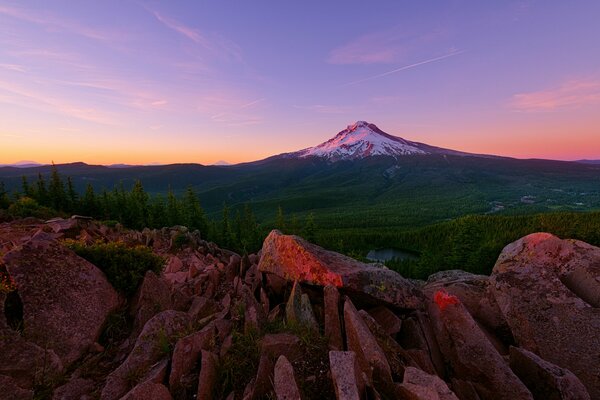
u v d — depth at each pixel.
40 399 5.28
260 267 11.12
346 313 7.06
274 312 8.58
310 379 5.59
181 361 5.77
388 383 5.42
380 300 9.07
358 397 4.44
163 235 26.86
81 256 8.39
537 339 8.23
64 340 6.39
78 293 7.21
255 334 6.69
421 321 8.55
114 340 7.30
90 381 5.93
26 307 6.37
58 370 5.87
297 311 7.66
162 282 8.80
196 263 19.47
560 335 8.07
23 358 5.56
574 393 5.94
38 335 6.16
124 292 8.38
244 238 66.31
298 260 9.98
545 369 6.28
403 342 8.27
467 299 10.91
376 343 6.30
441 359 7.64
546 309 8.63
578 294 9.19
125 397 4.69
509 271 10.15
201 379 5.39
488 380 6.56
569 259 9.83
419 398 4.67
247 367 5.91
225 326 7.18
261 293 10.20
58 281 7.11
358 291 9.03
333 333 6.95
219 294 11.82
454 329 7.62
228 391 5.62
